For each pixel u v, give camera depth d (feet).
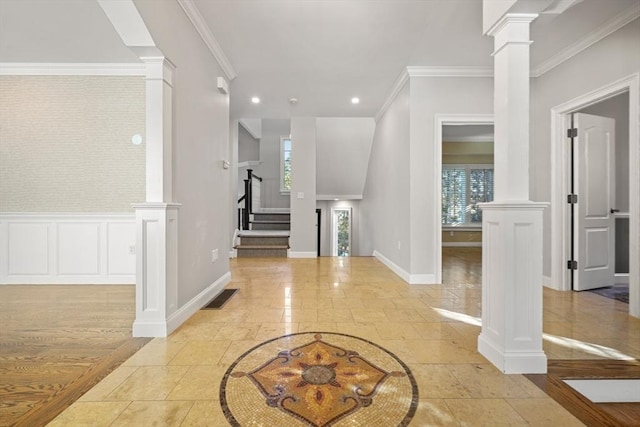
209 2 7.93
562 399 4.62
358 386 4.92
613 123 11.32
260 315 8.22
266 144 26.50
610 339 6.73
